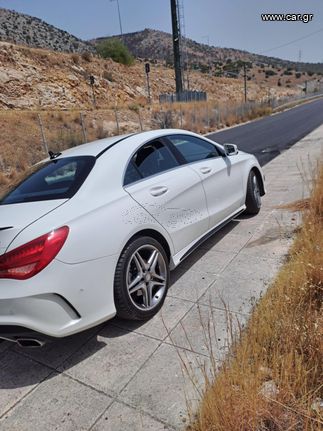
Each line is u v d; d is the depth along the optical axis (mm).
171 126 24656
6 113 18594
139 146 3238
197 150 3980
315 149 10117
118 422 1892
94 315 2398
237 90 70375
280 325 2217
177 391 2041
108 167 2854
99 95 33125
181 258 3311
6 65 26094
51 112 21359
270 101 41812
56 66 30844
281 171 7691
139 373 2232
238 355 1974
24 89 26016
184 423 1815
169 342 2492
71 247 2270
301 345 1983
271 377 1900
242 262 3555
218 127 26094
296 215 4598
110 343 2570
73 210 2434
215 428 1621
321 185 4547
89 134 19703
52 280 2174
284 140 13578
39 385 2246
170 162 3484
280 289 2588
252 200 4793
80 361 2420
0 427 1960
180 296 3086
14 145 15125
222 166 4164
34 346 2264
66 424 1925
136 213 2770
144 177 3094
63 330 2248
